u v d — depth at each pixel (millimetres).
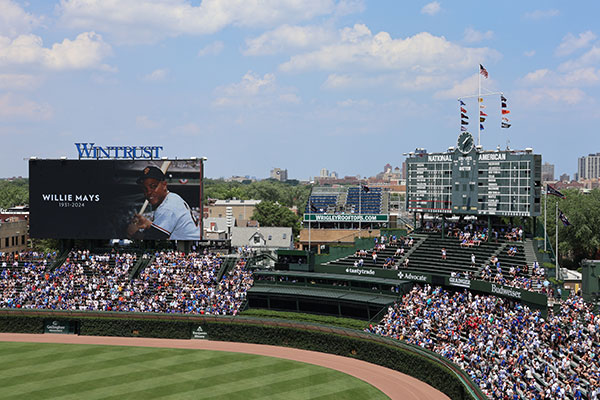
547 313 57969
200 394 53281
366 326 70875
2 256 92688
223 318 74562
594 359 46938
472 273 70812
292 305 80500
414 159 82625
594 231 109875
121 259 89438
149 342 73688
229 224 122812
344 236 120500
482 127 76375
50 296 83562
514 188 72375
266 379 58000
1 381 56906
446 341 60406
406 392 53781
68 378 58000
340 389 54750
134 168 86812
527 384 46500
